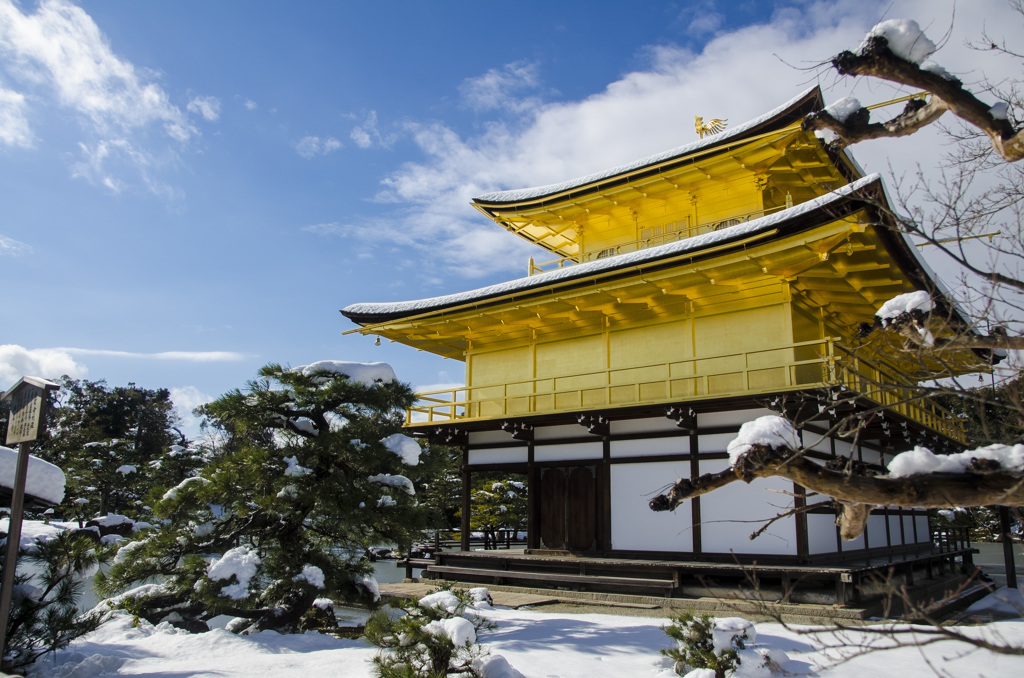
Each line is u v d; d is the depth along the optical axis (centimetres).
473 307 2050
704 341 1881
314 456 1369
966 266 528
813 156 1994
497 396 2272
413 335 2317
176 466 4116
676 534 1736
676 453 1783
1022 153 471
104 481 3975
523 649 1075
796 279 1759
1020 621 1359
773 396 1521
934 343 563
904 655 1043
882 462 2216
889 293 1764
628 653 1043
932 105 504
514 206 2477
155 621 1319
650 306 1972
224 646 1113
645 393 1948
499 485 3734
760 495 1627
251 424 1377
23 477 810
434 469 1497
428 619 823
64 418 5072
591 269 1827
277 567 1284
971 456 449
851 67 484
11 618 898
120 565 1266
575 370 2122
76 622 966
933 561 2295
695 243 1655
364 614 1503
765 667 830
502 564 1934
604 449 1914
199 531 1323
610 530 1856
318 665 970
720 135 2052
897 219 555
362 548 1406
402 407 1471
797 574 1450
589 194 2289
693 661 853
